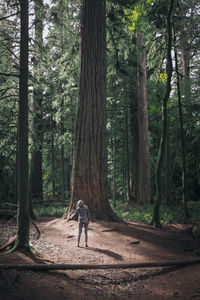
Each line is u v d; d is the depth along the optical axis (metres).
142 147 20.41
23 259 6.23
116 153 27.25
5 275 4.73
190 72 25.66
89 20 13.69
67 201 22.38
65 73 17.34
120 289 5.55
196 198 23.25
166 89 12.71
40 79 16.05
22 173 7.16
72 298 4.64
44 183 35.94
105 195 12.91
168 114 16.89
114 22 15.77
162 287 5.62
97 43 13.65
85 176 12.80
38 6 13.09
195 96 18.94
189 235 10.89
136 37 20.97
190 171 23.53
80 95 13.58
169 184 18.50
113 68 18.42
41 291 4.56
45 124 20.47
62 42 18.47
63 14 16.72
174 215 14.71
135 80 20.70
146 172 20.27
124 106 21.19
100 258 7.49
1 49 14.09
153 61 15.89
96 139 13.16
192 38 16.58
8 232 9.88
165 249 8.70
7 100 16.17
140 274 6.39
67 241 9.33
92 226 11.12
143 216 14.94
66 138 18.45
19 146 7.25
